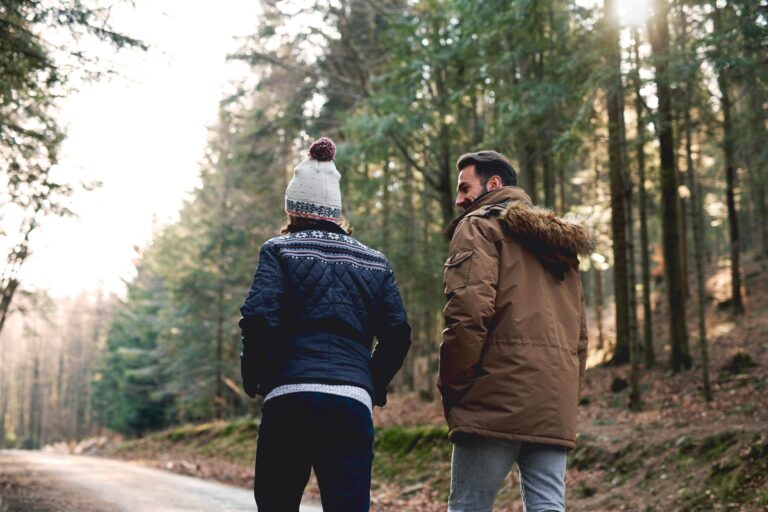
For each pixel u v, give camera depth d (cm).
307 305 259
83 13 747
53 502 825
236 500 930
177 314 2827
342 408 250
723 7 940
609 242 1708
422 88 1505
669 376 1417
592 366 1759
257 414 2673
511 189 316
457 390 288
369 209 2041
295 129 1998
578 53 1149
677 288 1461
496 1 1177
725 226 2738
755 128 1130
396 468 1237
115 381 4456
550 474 286
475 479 286
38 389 7912
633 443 925
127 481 1214
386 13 1814
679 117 1289
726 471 740
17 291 1468
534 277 296
